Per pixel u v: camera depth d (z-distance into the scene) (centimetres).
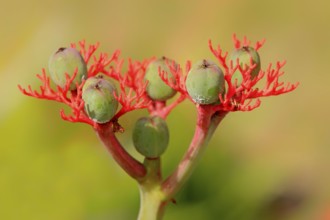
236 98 34
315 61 99
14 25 94
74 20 95
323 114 91
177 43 100
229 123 76
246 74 34
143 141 35
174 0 102
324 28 100
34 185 60
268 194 66
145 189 36
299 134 86
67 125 62
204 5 102
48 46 85
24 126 61
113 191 60
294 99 91
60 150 61
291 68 99
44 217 60
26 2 94
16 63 78
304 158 79
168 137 35
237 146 77
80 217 60
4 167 60
